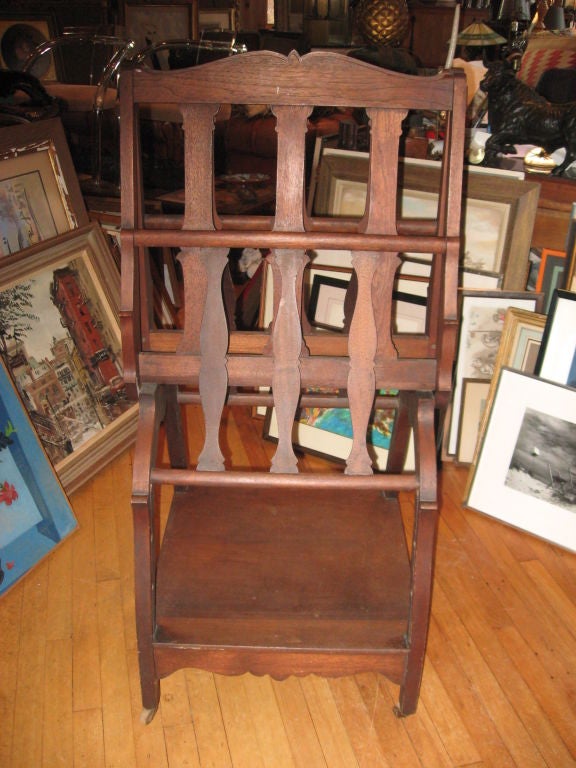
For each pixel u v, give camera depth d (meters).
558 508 2.02
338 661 1.42
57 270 2.21
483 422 2.11
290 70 1.23
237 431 2.58
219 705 1.58
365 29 2.51
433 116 2.58
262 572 1.55
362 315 1.32
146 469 1.30
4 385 1.87
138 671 1.64
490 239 2.21
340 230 1.55
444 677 1.65
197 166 1.30
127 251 1.28
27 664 1.65
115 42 2.79
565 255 2.09
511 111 2.30
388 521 1.74
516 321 2.09
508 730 1.53
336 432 2.41
